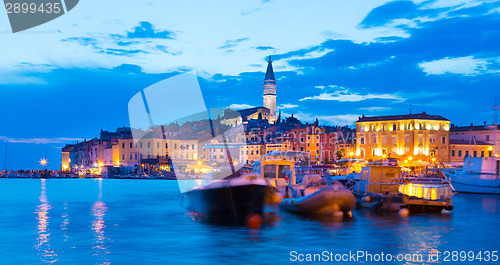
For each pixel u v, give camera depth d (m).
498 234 23.59
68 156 199.12
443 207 33.09
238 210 27.23
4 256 18.11
